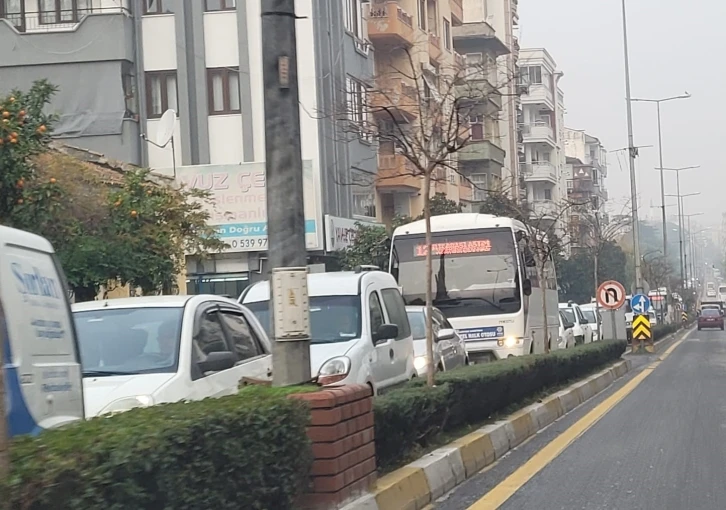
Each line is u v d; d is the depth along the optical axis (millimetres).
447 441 10766
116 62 31297
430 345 11000
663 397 19297
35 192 13164
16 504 3795
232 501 5562
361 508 7148
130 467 4434
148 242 16250
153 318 8844
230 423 5543
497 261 21250
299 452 6473
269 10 7387
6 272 5629
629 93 46438
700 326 80875
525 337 21234
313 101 31281
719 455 11641
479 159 49500
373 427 7938
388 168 37531
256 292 13547
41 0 31812
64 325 6336
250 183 30016
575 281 66812
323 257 31922
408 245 21734
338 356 11344
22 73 31516
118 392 7746
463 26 53281
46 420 5793
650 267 69500
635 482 9992
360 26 36688
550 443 13016
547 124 82188
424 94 20156
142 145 31672
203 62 31812
